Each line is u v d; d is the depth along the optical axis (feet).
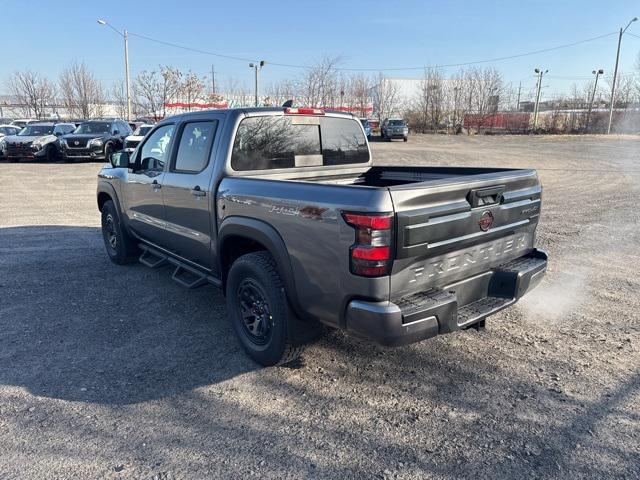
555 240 25.80
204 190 14.08
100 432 9.90
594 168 64.23
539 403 10.89
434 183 10.37
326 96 135.23
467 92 173.37
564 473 8.71
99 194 21.76
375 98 180.34
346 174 16.72
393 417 10.44
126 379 11.98
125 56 111.55
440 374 12.21
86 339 14.16
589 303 16.89
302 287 11.05
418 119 172.76
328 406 10.86
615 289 18.28
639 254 23.07
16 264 21.52
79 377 12.06
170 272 20.35
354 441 9.65
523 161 73.77
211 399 11.12
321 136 15.90
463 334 14.47
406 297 10.23
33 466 8.90
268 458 9.15
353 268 9.74
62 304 16.83
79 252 23.61
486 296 12.26
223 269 14.01
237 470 8.83
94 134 69.62
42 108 165.07
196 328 14.93
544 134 158.20
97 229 28.78
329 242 10.20
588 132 160.97
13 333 14.52
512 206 12.12
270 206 11.59
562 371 12.27
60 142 67.82
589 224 29.76
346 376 12.16
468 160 75.00
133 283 18.99
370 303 9.74
